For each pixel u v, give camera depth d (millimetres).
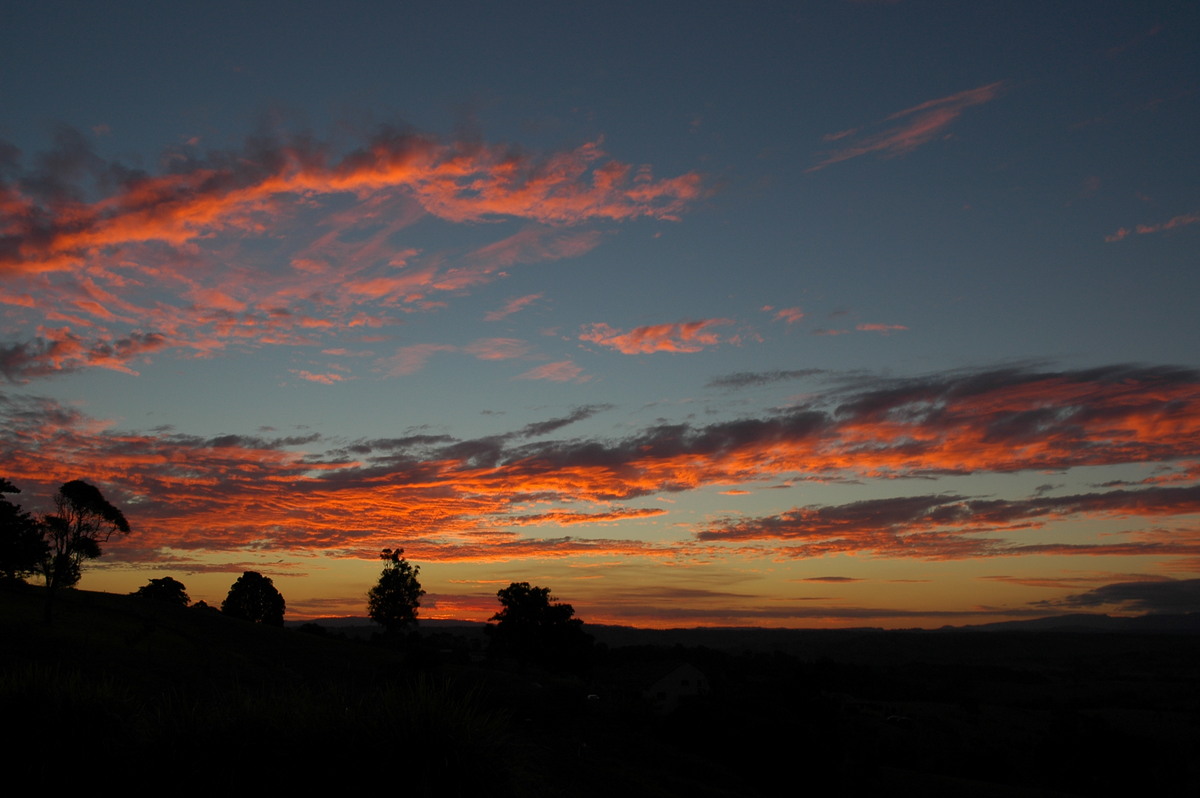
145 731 7805
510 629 66188
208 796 7191
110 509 49594
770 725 37000
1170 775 46875
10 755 7500
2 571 52875
